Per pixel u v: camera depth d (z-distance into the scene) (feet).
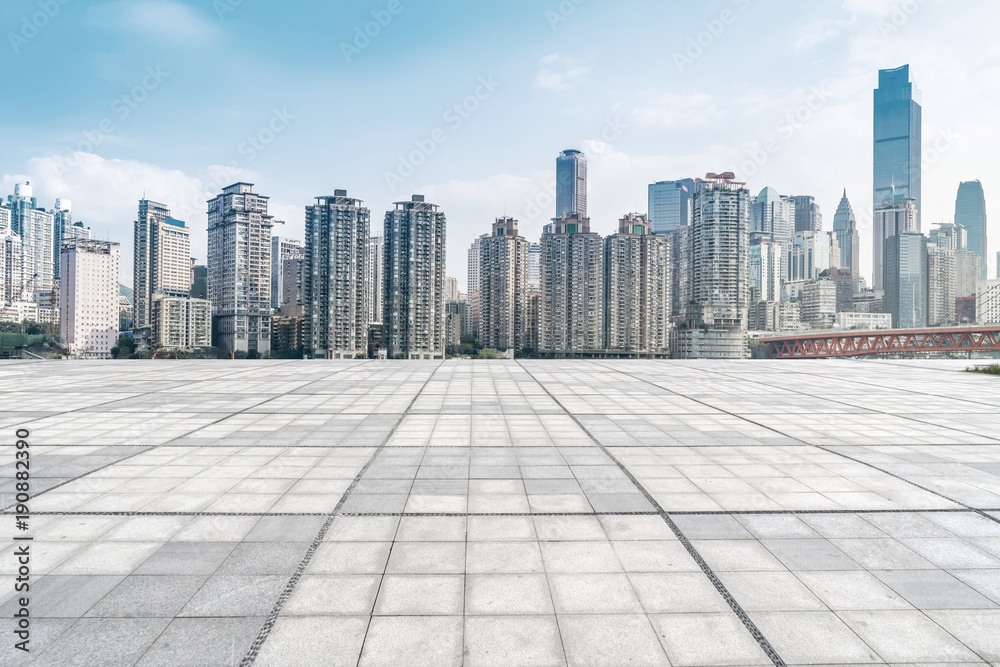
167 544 16.02
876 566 14.99
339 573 14.38
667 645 11.56
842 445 29.12
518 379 65.05
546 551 15.75
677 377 68.59
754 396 49.16
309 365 87.61
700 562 15.16
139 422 35.01
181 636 11.66
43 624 12.00
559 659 11.09
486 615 12.53
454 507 19.24
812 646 11.55
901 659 11.16
